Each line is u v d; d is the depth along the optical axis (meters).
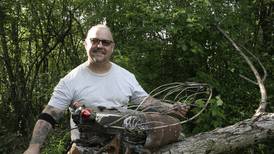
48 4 6.74
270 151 4.96
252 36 5.87
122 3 5.43
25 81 7.09
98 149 3.06
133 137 3.08
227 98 5.19
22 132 6.96
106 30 3.28
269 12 5.98
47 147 4.84
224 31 5.19
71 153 3.12
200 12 5.11
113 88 3.28
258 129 3.76
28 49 7.16
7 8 6.51
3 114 7.05
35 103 7.03
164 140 3.21
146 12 5.06
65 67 7.04
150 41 5.22
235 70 5.30
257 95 5.28
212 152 3.54
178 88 3.68
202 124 4.71
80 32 6.89
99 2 5.83
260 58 5.66
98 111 3.13
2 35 6.71
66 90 3.23
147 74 5.04
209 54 5.24
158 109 3.34
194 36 5.08
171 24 4.98
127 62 4.81
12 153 5.91
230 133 3.68
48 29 6.90
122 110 3.13
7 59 6.93
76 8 6.59
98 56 3.23
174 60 5.21
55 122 3.22
